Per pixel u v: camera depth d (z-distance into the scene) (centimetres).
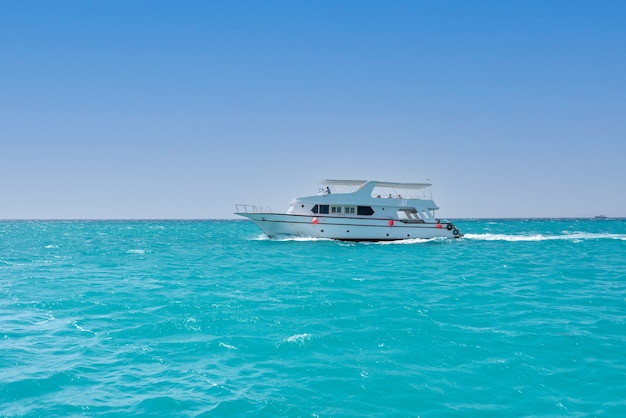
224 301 1658
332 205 4106
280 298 1709
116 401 809
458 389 861
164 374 935
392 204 4216
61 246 4934
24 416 752
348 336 1189
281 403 800
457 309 1513
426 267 2705
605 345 1115
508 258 3216
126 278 2308
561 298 1717
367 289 1917
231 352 1068
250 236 7275
